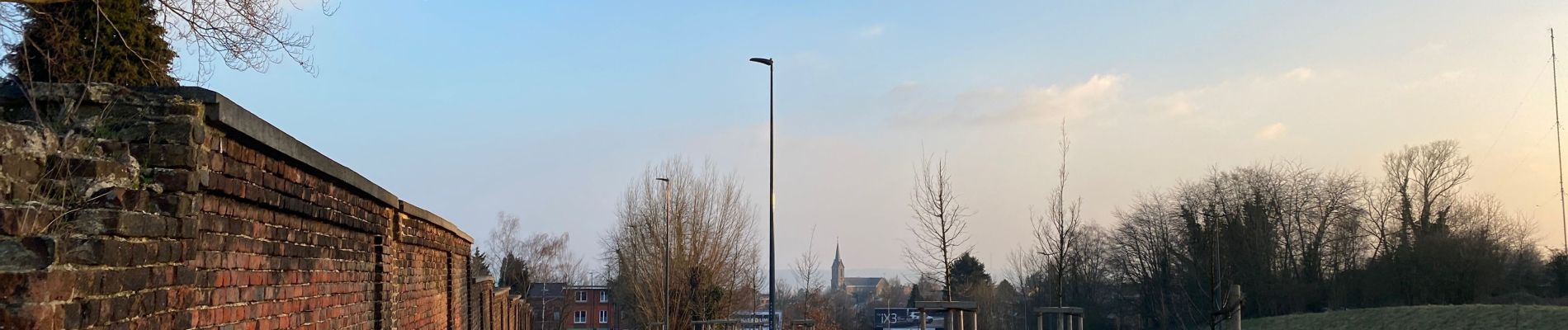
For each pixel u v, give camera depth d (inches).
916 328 2979.8
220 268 197.6
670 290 1526.8
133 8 341.7
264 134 204.4
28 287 134.0
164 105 175.8
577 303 3624.5
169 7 337.7
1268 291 1910.7
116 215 155.9
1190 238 1546.5
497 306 879.7
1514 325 1455.5
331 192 270.8
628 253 1706.4
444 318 503.2
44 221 145.3
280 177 226.4
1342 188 2004.2
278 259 233.3
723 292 1547.7
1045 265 1331.2
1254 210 1910.7
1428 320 1604.3
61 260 142.4
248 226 213.2
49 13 314.7
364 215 310.0
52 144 155.1
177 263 176.1
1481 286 1847.9
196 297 186.1
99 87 174.1
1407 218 1947.6
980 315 2079.2
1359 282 1967.3
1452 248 1846.7
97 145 167.6
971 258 2874.0
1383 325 1635.1
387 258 344.2
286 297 239.0
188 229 178.1
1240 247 1865.2
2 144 141.6
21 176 145.8
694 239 1542.8
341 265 291.4
